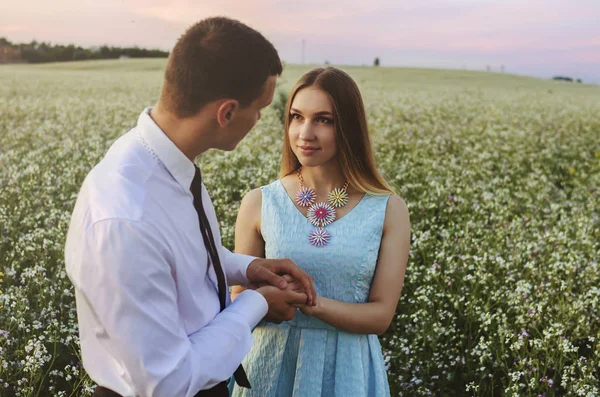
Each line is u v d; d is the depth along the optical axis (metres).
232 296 2.38
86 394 3.07
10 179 6.50
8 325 3.56
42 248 4.59
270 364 2.23
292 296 1.97
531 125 14.54
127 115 13.76
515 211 6.97
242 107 1.62
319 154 2.16
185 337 1.57
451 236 5.38
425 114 15.95
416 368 3.61
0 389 3.16
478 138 11.73
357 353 2.18
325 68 2.18
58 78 27.11
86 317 1.55
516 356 3.75
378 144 10.22
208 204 1.87
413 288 4.55
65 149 8.62
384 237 2.23
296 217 2.24
